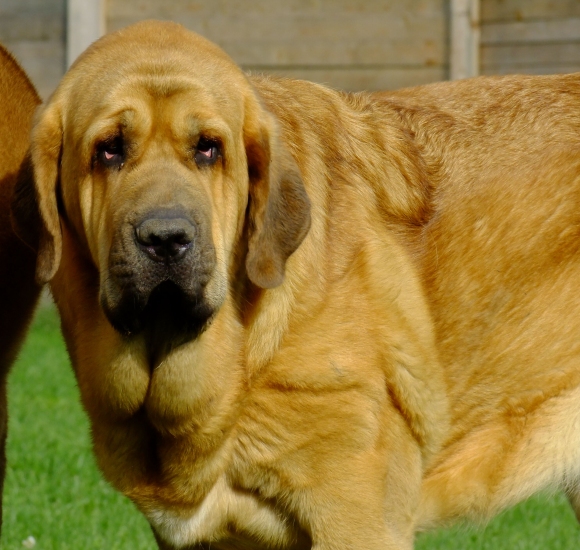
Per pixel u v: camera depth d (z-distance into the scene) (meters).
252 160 5.64
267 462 5.79
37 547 8.06
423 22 18.45
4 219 6.60
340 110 6.38
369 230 6.01
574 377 6.46
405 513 6.14
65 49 20.41
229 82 5.58
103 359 5.68
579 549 8.45
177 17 19.77
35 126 5.64
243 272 5.75
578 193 6.42
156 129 5.37
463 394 6.38
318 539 5.89
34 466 10.02
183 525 5.97
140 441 5.86
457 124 6.55
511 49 18.20
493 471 6.43
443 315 6.25
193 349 5.53
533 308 6.38
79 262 5.81
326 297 5.72
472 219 6.30
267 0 19.25
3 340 6.84
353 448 5.81
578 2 17.72
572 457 6.50
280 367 5.68
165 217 5.05
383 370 5.92
